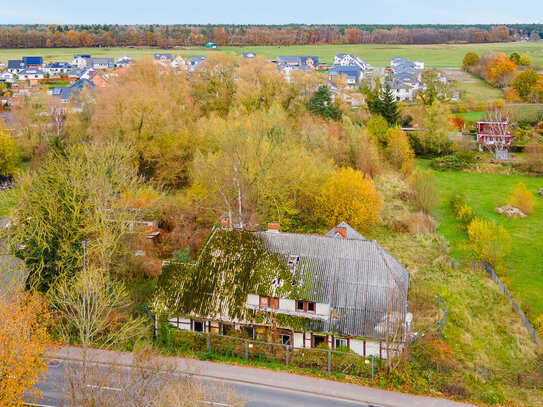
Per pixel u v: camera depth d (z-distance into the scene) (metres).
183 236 63.81
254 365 40.44
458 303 53.59
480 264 62.00
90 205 52.00
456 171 100.44
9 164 88.69
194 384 32.09
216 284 44.34
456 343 46.34
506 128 108.50
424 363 41.53
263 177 65.44
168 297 44.28
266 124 78.62
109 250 51.09
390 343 39.97
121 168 59.84
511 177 97.06
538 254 66.25
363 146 88.62
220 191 64.12
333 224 69.50
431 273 60.28
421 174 82.81
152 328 44.19
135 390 31.55
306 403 36.06
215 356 41.28
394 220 74.75
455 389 37.91
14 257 48.09
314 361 40.72
